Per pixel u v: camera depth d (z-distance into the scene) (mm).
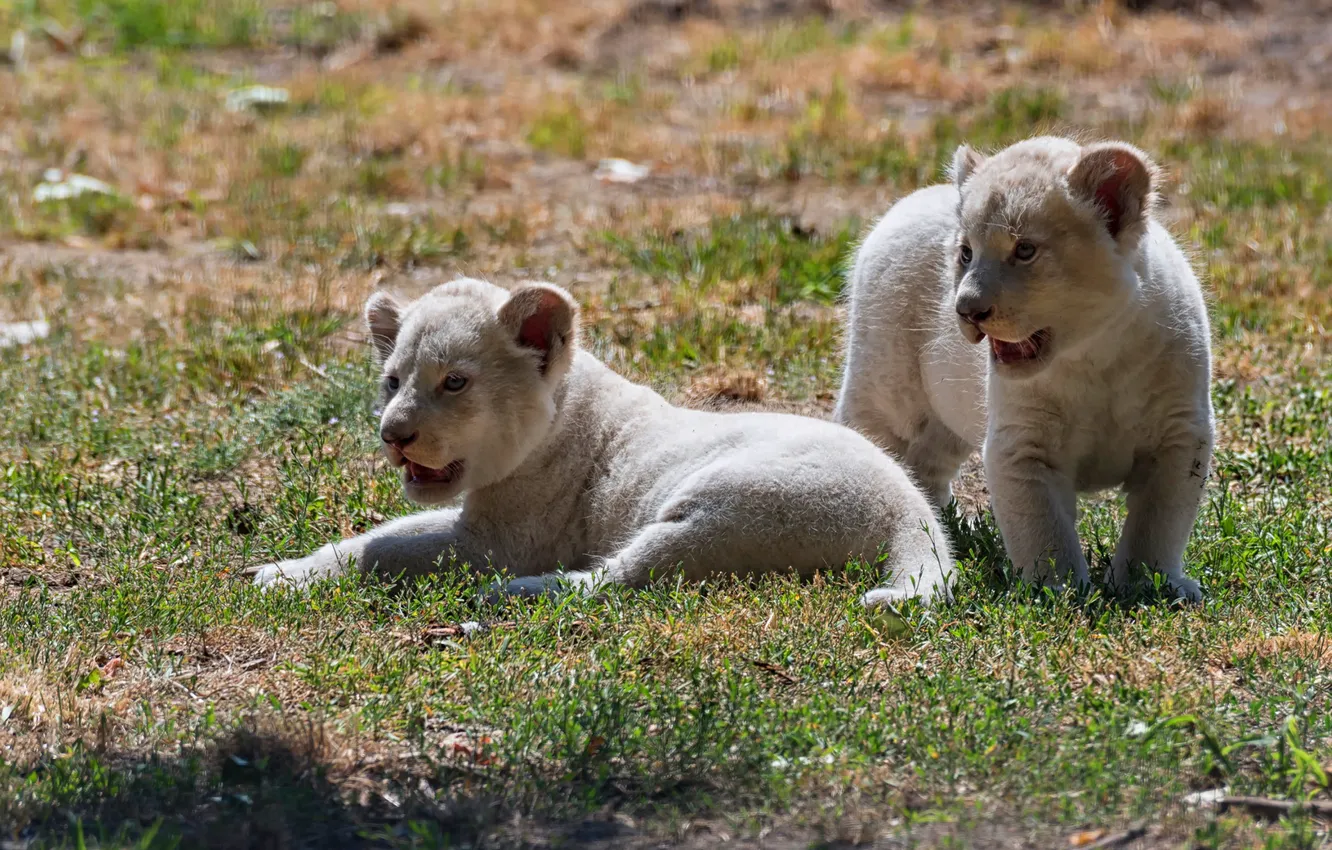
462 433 10516
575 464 11070
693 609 9594
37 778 7680
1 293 19000
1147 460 10406
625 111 29000
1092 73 31141
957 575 10195
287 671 8969
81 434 13930
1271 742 7715
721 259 19234
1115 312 9617
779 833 7141
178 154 25781
